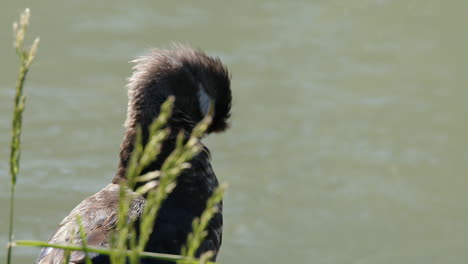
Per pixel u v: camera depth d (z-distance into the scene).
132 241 4.70
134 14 17.75
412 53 17.22
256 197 13.91
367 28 17.94
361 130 15.29
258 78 16.23
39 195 13.43
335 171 14.46
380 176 14.44
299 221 13.57
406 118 15.58
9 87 15.67
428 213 13.84
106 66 16.30
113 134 14.86
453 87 16.33
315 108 15.71
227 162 14.52
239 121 15.35
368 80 16.45
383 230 13.53
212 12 18.02
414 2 18.77
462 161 14.73
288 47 17.12
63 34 17.05
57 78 16.02
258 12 18.23
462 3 18.77
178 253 7.36
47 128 14.84
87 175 13.92
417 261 12.92
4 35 16.92
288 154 14.76
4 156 14.22
